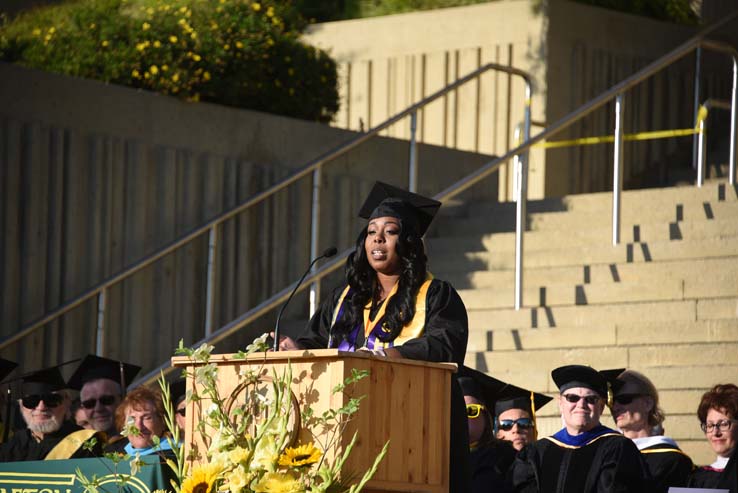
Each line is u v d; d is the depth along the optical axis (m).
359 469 8.41
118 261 20.89
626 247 19.45
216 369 8.68
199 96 22.42
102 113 20.88
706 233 19.41
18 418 17.88
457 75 29.17
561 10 28.20
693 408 15.98
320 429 8.44
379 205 10.49
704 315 17.50
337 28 30.89
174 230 21.56
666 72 29.64
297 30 24.84
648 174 29.00
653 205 20.80
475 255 21.27
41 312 19.97
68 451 14.23
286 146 23.11
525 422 14.09
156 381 19.91
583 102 28.50
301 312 22.61
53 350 20.09
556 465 12.27
